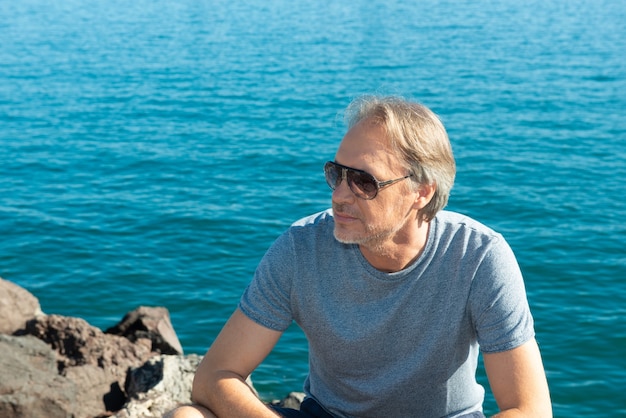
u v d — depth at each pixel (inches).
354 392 117.9
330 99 1384.1
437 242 112.8
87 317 501.4
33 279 555.5
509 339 110.3
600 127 1130.0
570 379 415.5
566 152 973.8
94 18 3479.3
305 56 2025.1
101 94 1472.7
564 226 682.8
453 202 761.0
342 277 114.8
